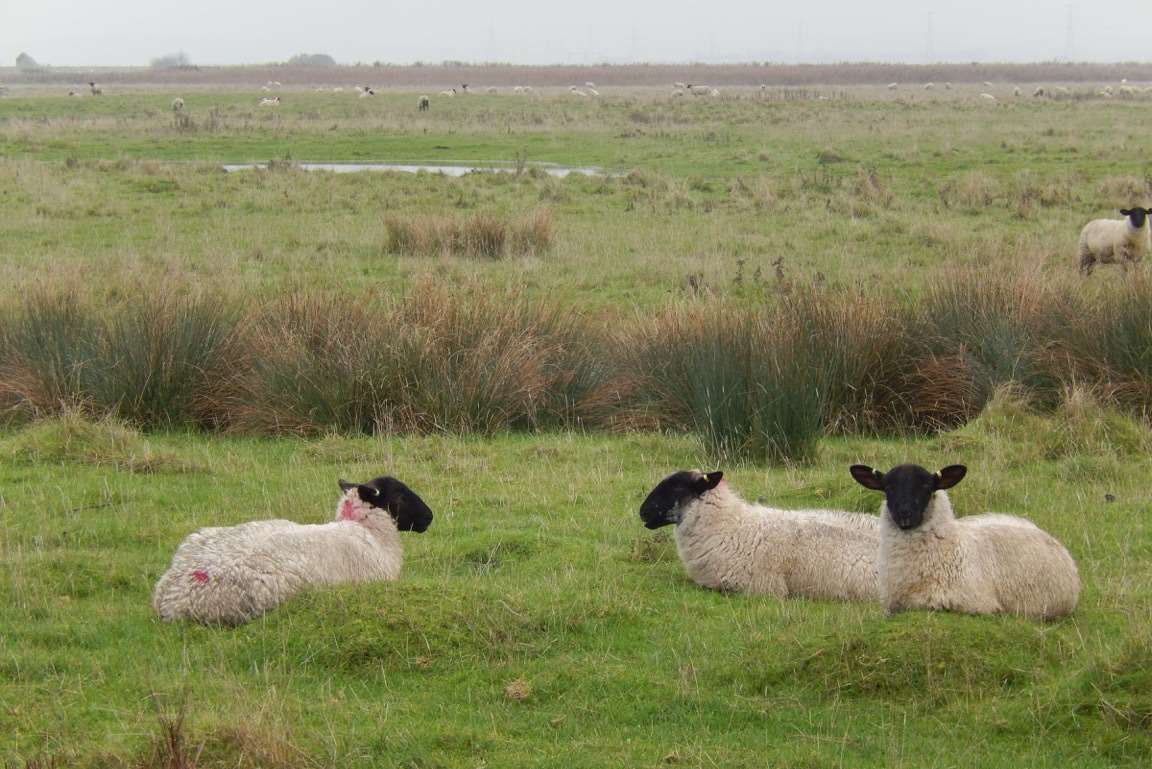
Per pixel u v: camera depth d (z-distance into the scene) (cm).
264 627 687
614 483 1064
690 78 13300
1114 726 579
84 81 14462
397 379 1252
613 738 595
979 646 643
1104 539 893
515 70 15612
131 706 607
